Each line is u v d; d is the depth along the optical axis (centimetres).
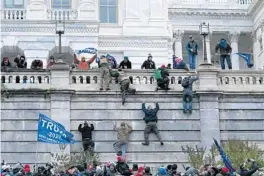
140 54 10794
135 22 10950
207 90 7419
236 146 6806
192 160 6906
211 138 7362
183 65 7800
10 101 7275
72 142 6550
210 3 14062
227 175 5556
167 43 10900
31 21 9969
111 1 11031
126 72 7475
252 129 7469
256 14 13788
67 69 7381
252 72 7575
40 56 9944
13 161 7150
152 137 7331
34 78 7356
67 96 7325
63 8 10744
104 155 7238
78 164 6362
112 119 7344
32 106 7294
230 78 7550
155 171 7231
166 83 7425
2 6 10631
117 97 7388
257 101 7525
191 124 7388
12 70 7338
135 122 7356
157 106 7338
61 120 7281
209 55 12850
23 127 7238
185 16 13988
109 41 10775
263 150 7319
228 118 7462
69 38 9981
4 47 9919
